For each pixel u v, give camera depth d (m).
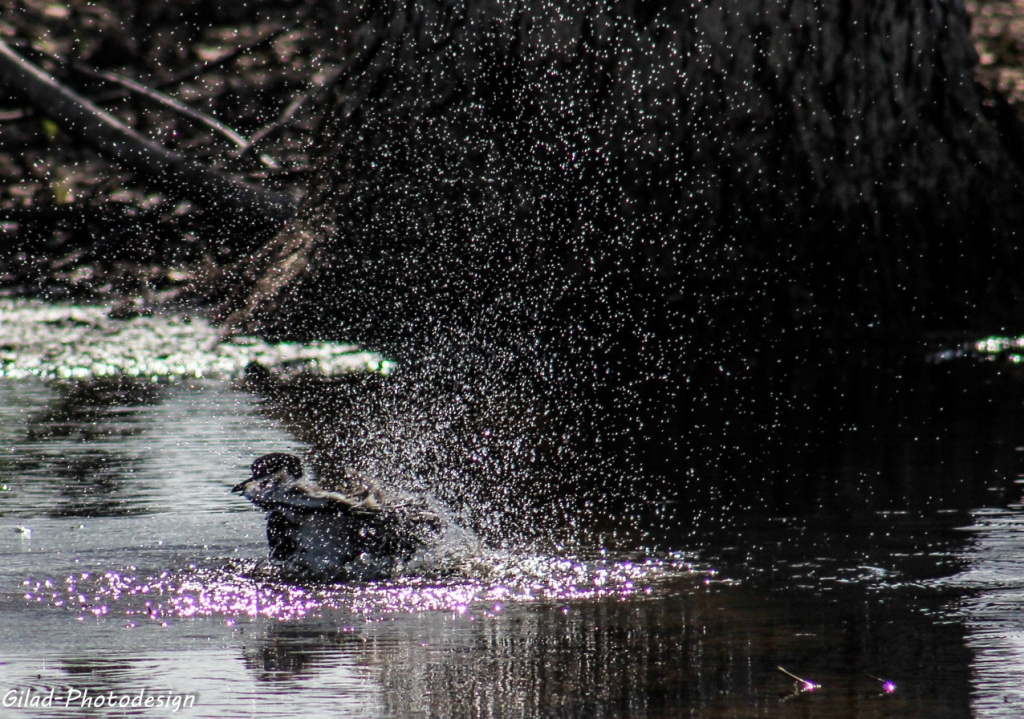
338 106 16.02
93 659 4.48
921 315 16.03
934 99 16.30
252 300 15.27
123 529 6.49
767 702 4.04
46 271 17.53
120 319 15.62
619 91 15.35
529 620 4.99
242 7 24.00
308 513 5.73
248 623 4.96
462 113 15.41
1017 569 5.67
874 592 5.34
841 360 13.56
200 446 8.91
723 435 9.26
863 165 15.81
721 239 15.41
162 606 5.19
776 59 15.52
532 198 15.30
